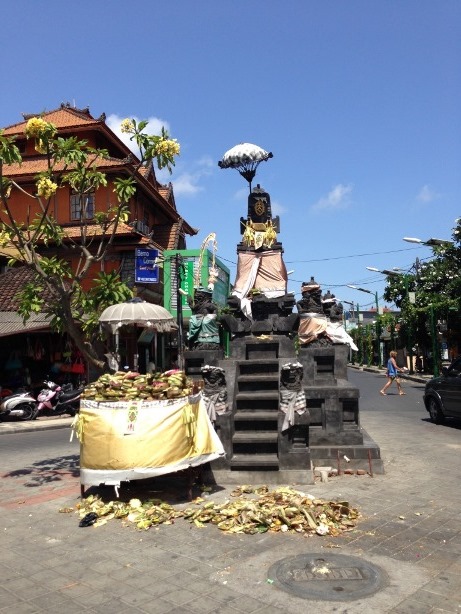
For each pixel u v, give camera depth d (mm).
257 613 3766
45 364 19094
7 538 5430
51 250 20875
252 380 8031
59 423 15398
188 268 21609
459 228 25938
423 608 3779
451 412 12344
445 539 5105
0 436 13797
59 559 4836
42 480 7969
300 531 5320
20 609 3912
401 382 28391
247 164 10375
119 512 6004
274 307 9836
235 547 4984
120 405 6445
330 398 8211
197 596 4039
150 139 7570
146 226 24531
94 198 21250
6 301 18797
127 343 20594
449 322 27234
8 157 6977
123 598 4047
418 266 31828
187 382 6906
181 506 6309
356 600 3906
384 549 4863
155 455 6262
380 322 42219
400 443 10305
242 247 10328
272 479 7145
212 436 6941
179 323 19109
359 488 6934
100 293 8109
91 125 22094
